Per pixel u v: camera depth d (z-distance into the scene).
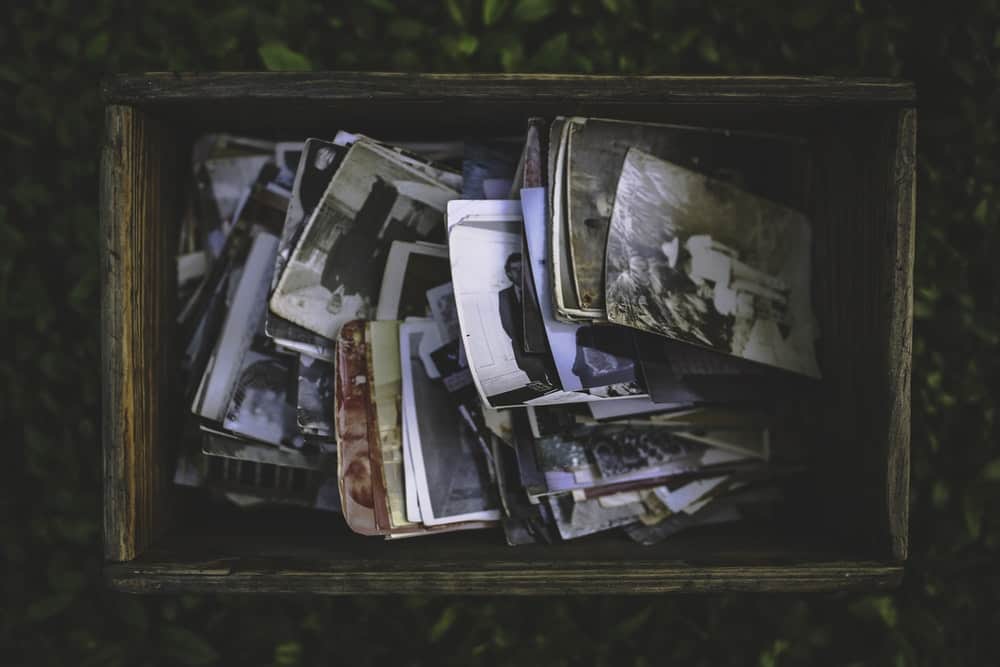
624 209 0.81
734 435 0.89
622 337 0.82
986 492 1.03
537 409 0.86
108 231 0.75
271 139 0.94
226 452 0.88
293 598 1.08
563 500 0.87
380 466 0.84
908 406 0.75
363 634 1.08
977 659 1.04
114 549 0.76
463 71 1.03
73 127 1.01
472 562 0.78
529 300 0.79
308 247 0.85
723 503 0.92
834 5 1.02
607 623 1.08
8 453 1.05
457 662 1.08
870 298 0.78
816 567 0.77
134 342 0.79
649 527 0.88
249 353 0.89
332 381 0.86
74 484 1.04
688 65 1.04
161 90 0.76
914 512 1.05
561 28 1.05
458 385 0.85
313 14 1.02
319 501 0.93
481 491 0.86
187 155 0.92
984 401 1.03
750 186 0.87
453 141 0.93
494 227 0.81
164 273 0.86
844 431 0.84
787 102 0.77
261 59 1.03
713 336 0.82
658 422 0.86
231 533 0.88
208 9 1.01
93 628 1.06
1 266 1.01
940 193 1.03
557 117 0.81
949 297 1.03
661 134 0.84
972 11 1.00
